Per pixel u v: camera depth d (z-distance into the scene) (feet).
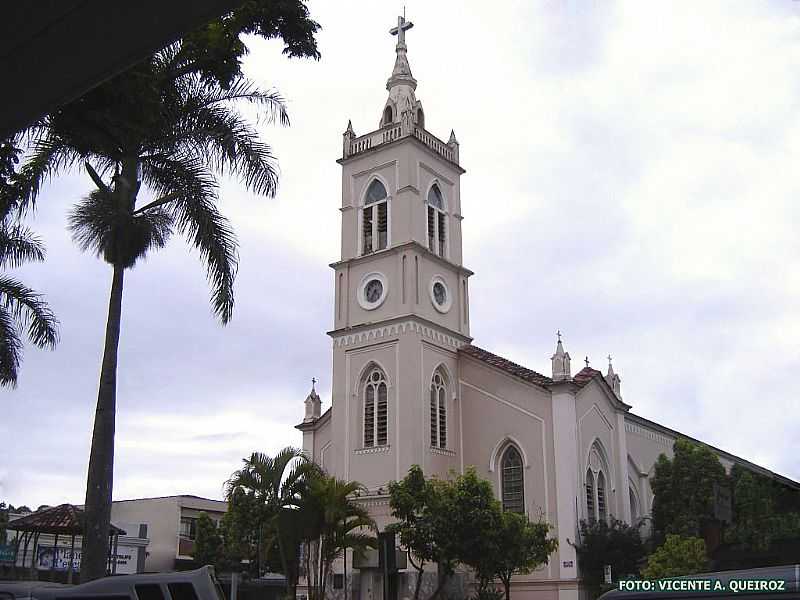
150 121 57.41
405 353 147.64
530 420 144.97
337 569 142.72
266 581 138.72
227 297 75.97
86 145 65.67
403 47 174.91
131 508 227.81
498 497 144.87
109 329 72.18
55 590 45.37
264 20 65.26
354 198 164.66
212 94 79.00
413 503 112.68
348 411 152.46
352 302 158.71
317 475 115.03
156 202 76.74
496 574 114.73
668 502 133.49
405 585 133.69
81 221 75.92
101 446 68.90
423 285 154.20
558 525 136.26
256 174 77.00
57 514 105.09
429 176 163.94
